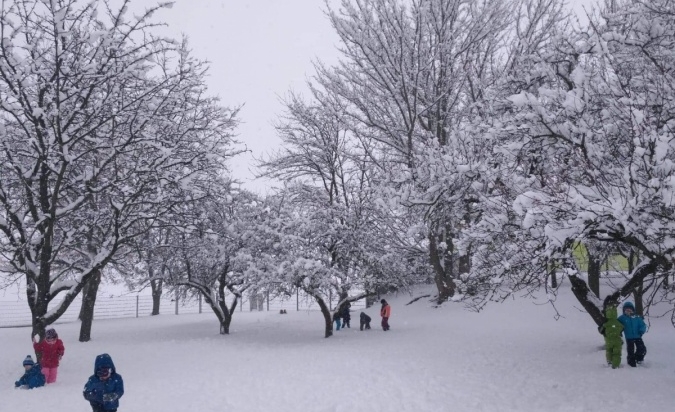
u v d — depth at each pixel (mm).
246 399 10961
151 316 37562
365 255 23812
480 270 12375
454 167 13438
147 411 10039
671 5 10680
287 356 16891
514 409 9414
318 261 22156
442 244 24031
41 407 10469
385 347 17859
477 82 24375
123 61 14047
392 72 26344
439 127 26938
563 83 13156
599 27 12445
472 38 26562
